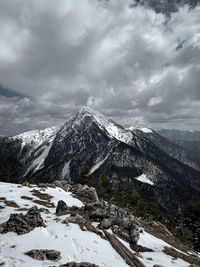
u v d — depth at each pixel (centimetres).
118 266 1232
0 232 1288
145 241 2273
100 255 1316
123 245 1655
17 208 2434
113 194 7512
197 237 5234
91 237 1576
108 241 1670
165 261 1758
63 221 1722
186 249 2920
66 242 1319
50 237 1347
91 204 2617
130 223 2148
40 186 4328
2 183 4319
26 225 1390
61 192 4231
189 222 6253
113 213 2258
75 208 2589
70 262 1045
